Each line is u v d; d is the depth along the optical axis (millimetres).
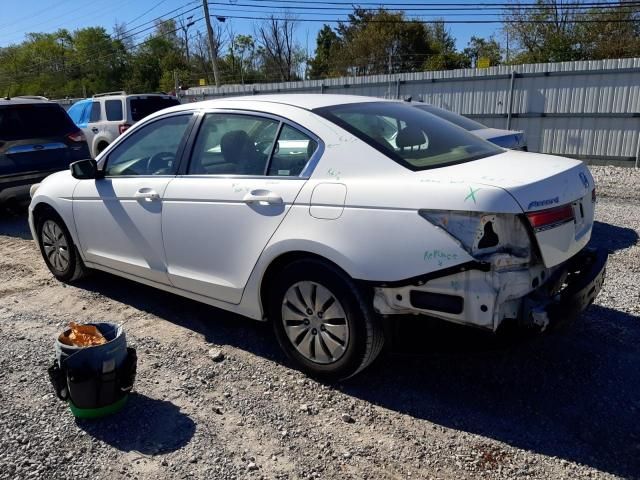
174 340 4055
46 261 5426
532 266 2824
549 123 14570
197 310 4598
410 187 2902
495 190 2689
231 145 3744
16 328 4344
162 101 14312
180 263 3984
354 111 3621
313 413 3119
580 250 3201
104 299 4910
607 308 4355
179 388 3389
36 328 4336
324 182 3193
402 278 2875
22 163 8102
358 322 3102
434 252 2777
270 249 3357
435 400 3223
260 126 3639
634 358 3615
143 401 3248
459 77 15773
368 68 53438
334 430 2969
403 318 3109
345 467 2688
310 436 2922
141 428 2986
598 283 3193
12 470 2656
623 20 32562
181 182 3928
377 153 3166
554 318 2797
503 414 3078
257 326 4250
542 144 14805
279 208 3330
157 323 4367
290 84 20109
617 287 4809
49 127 8555
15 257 6414
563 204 2895
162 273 4121
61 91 62656
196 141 3957
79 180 4777
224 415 3107
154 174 4207
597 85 13602
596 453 2746
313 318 3309
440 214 2768
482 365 3582
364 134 3293
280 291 3416
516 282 2744
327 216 3111
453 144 3584
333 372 3291
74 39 66750
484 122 15664
